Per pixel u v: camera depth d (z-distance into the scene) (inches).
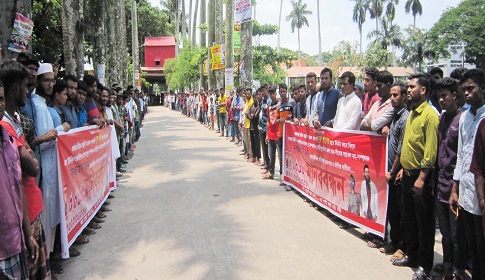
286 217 253.8
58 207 179.6
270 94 356.2
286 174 334.0
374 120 201.3
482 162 128.6
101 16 565.6
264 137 386.3
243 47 610.2
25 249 122.3
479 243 140.0
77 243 213.3
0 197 111.9
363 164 213.2
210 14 1175.6
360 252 198.1
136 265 185.8
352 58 1952.5
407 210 178.5
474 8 1784.0
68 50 408.2
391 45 2359.7
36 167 136.9
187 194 311.7
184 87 1749.5
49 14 534.9
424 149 167.0
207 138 685.9
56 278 171.9
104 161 282.0
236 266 181.8
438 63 2300.7
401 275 172.7
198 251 199.6
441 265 178.4
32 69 163.6
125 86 1064.2
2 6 246.1
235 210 268.7
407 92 172.2
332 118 267.9
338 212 238.7
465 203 141.8
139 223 244.5
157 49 2378.2
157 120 1147.9
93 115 274.1
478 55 1780.3
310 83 289.9
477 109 138.5
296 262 185.6
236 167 424.2
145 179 369.7
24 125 154.6
